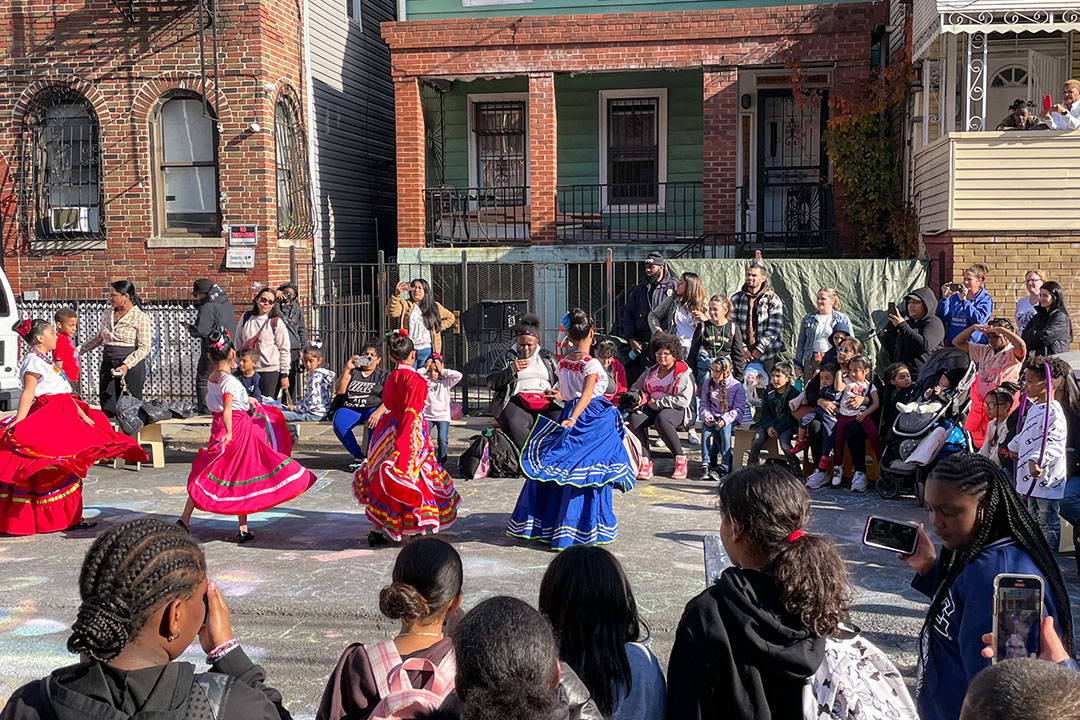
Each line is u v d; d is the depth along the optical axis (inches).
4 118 593.3
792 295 524.1
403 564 126.0
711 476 403.5
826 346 459.8
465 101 685.9
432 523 303.4
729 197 609.0
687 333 463.8
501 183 689.0
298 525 343.0
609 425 309.1
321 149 661.3
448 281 633.6
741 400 401.7
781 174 665.6
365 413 415.2
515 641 85.5
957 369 359.3
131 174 584.4
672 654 109.0
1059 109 476.1
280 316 508.7
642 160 678.5
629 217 659.4
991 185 481.4
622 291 615.2
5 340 458.3
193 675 88.7
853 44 586.9
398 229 639.1
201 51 544.7
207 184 589.0
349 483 409.7
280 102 605.3
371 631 244.5
